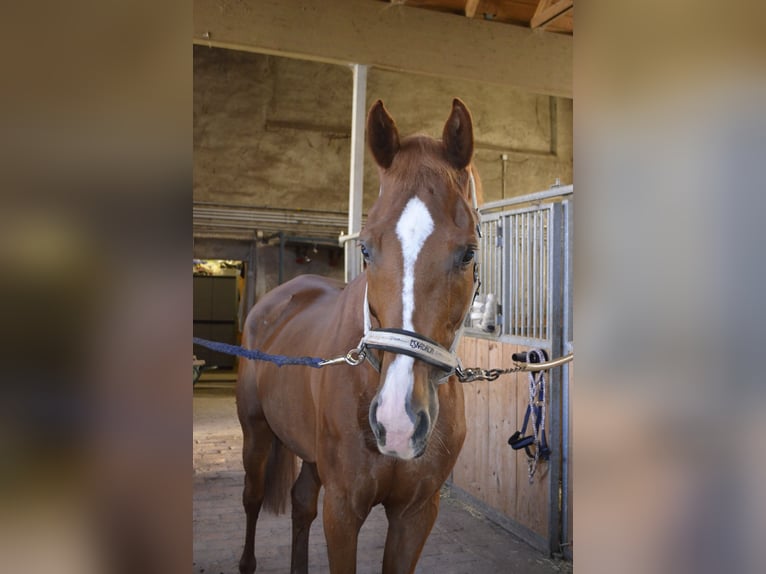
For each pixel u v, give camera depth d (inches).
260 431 95.3
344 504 57.8
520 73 175.5
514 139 343.6
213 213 296.5
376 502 59.5
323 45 157.9
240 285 390.9
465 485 138.6
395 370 45.6
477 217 56.7
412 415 44.2
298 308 91.2
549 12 167.2
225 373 370.6
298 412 72.7
